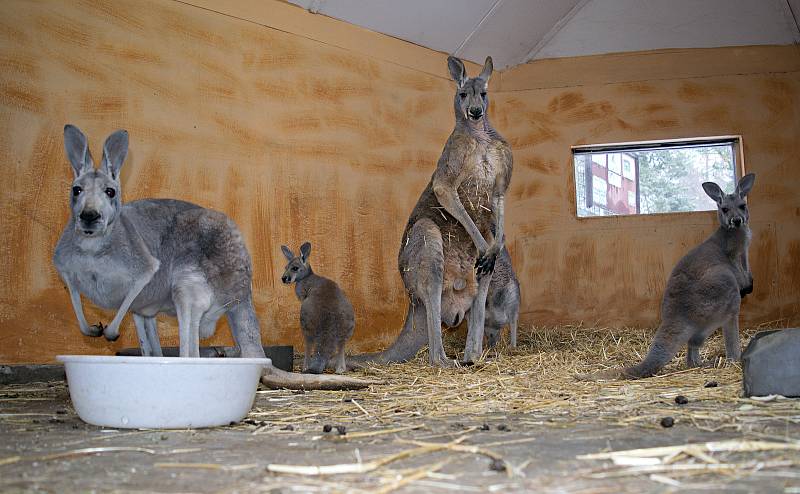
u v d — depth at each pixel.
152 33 3.23
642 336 3.64
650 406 1.65
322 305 2.63
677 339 2.25
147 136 3.18
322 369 2.52
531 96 4.30
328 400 1.91
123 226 1.85
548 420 1.51
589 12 4.11
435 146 4.07
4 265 2.78
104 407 1.47
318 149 3.68
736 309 2.32
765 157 4.10
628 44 4.25
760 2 4.00
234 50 3.47
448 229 2.94
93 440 1.34
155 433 1.42
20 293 2.81
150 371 1.45
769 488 0.90
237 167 3.42
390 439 1.33
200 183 3.30
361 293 3.75
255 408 1.77
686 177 4.27
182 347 1.94
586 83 4.28
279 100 3.58
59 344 2.88
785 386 1.63
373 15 3.84
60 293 2.90
